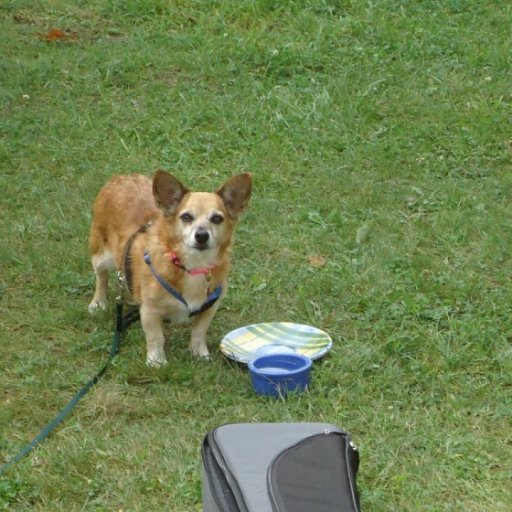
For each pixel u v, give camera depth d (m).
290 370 9.24
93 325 10.32
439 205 12.86
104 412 8.77
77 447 8.12
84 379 9.26
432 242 12.00
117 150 14.20
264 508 6.03
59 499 7.54
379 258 11.53
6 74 16.06
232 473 6.32
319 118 14.87
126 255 9.59
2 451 8.19
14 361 9.66
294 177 13.62
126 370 9.31
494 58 16.50
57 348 9.92
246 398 9.00
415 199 13.01
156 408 8.79
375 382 9.18
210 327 10.36
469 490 7.63
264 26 17.62
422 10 18.12
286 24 17.78
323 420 8.62
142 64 16.45
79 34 17.61
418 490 7.60
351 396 8.95
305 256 11.76
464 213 12.53
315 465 6.41
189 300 9.33
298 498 6.10
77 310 10.48
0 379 9.30
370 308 10.47
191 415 8.75
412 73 16.23
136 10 18.27
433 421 8.59
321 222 12.45
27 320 10.34
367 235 12.07
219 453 6.52
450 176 13.62
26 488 7.61
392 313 10.34
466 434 8.41
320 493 6.16
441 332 10.05
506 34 17.36
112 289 10.87
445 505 7.45
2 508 7.38
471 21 17.75
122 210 10.03
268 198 13.02
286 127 14.73
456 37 17.20
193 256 9.12
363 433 8.47
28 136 14.51
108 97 15.62
